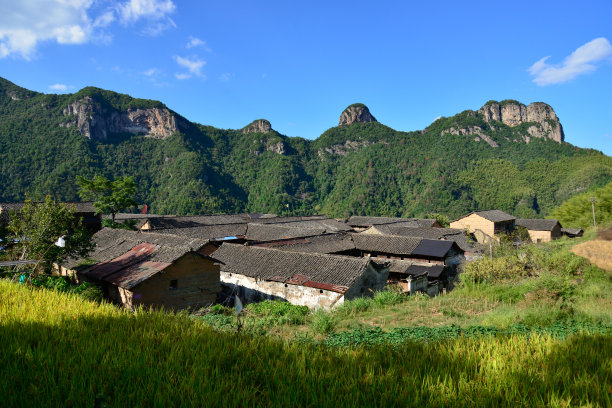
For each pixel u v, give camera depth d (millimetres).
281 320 15023
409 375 4590
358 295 21484
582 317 12297
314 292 21172
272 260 24828
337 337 11055
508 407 3791
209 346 5598
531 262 22859
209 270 21000
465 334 9984
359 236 38531
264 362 5066
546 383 4344
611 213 47531
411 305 17812
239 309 16844
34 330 6270
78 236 20641
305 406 3748
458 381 4398
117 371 4457
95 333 6371
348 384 4211
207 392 3861
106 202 43781
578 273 19172
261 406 3729
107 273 20297
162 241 31250
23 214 19594
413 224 58500
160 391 3914
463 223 60156
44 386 4070
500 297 18375
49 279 19391
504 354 5621
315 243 35125
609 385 4301
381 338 10477
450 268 33906
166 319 7453
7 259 19438
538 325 11258
